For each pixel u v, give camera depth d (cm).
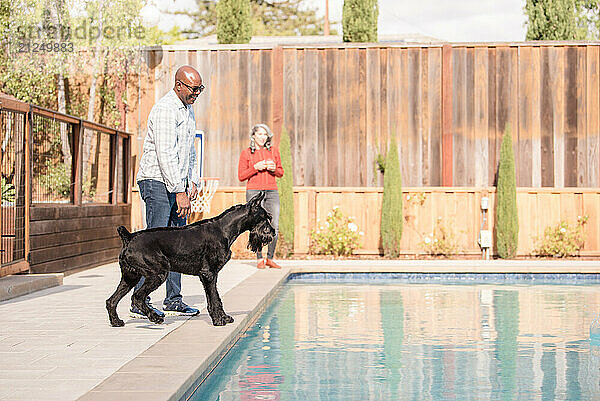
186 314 599
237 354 504
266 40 2205
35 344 469
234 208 555
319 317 673
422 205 1202
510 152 1167
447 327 617
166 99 572
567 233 1173
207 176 1251
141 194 584
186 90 571
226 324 549
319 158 1239
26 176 798
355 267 1025
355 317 673
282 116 1241
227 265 1066
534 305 753
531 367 462
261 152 989
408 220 1204
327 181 1238
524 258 1191
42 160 873
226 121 1251
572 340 555
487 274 1016
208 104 1252
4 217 794
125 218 1173
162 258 522
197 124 1253
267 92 1248
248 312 612
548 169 1219
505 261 1134
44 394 341
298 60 1244
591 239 1185
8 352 443
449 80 1221
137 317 570
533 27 1432
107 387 347
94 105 1256
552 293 859
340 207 1209
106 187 1111
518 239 1174
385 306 746
